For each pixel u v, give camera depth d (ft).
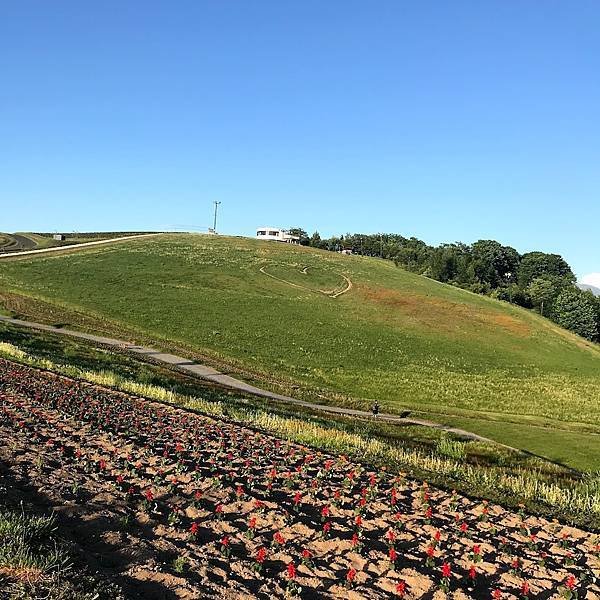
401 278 345.92
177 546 28.68
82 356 127.85
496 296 397.60
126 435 51.75
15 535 24.23
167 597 23.18
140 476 39.86
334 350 200.23
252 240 418.10
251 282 285.84
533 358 231.09
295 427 70.33
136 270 282.15
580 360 239.30
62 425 51.75
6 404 57.26
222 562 27.68
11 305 195.11
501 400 170.50
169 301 231.71
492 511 44.98
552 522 44.09
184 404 79.41
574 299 368.48
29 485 33.42
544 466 77.05
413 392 167.94
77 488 34.30
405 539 35.14
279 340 201.26
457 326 262.06
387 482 48.80
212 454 49.42
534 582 31.45
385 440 81.82
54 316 189.57
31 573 21.97
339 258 384.06
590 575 33.47
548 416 158.71
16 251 319.47
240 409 83.61
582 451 96.89
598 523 46.21
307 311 246.27
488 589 29.66
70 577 22.30
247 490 40.42
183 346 178.60
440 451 79.61
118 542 27.73
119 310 210.59
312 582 27.02
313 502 40.06
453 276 451.94
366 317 254.27
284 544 31.35
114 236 422.82
